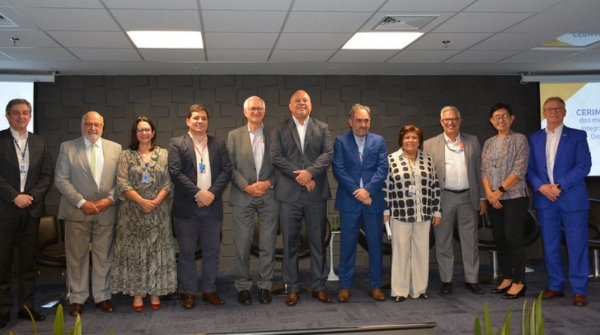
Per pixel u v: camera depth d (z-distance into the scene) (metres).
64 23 4.30
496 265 5.34
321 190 4.21
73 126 6.28
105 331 3.58
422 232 4.39
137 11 4.02
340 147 4.28
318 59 5.76
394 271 4.38
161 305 4.28
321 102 6.61
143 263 4.01
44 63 5.72
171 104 6.41
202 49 5.22
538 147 4.31
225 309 4.12
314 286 4.34
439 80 6.78
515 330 3.45
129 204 4.03
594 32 4.87
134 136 4.10
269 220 4.27
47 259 4.52
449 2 3.96
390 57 5.73
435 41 5.11
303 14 4.16
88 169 3.99
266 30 4.59
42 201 3.89
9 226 3.69
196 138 4.19
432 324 2.51
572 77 6.73
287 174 4.09
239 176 4.23
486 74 6.79
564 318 3.74
